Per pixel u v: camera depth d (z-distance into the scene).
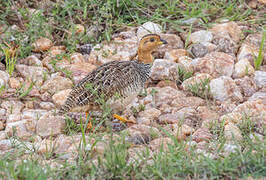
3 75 12.30
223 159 8.77
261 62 13.62
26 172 7.95
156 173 8.12
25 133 10.31
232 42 14.14
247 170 8.32
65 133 10.49
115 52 13.55
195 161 8.46
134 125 10.43
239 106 11.13
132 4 15.39
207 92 12.12
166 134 10.05
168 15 15.50
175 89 12.32
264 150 8.77
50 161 8.94
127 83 10.68
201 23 14.88
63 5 15.17
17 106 11.48
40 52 13.94
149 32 14.45
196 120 10.91
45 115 10.95
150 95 12.07
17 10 14.95
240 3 15.96
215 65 13.02
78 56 13.55
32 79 12.38
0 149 9.66
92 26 14.68
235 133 9.97
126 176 8.18
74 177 8.24
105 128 10.62
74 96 10.32
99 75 10.59
